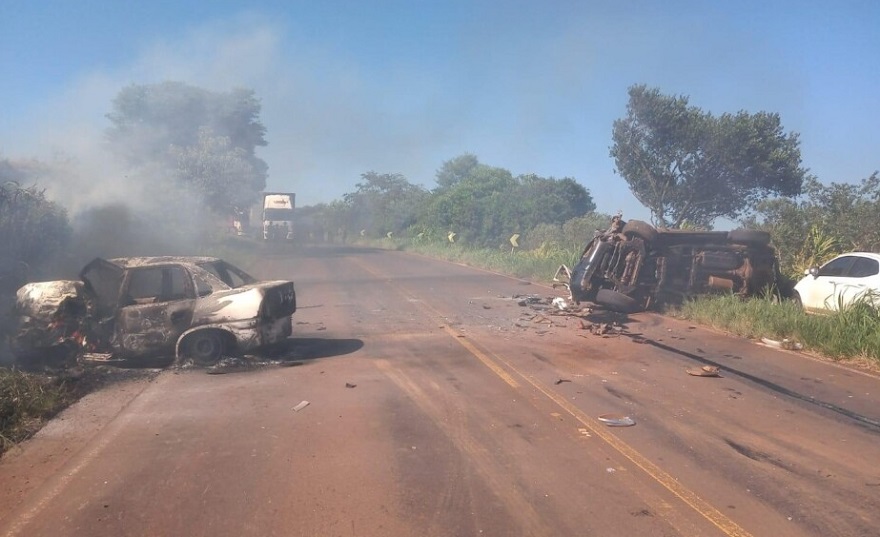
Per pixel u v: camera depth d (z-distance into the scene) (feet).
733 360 35.53
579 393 28.86
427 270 95.76
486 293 66.49
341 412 26.27
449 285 74.43
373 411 26.35
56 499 18.34
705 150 98.89
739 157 96.07
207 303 34.40
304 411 26.50
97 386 30.71
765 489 18.54
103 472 20.26
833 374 32.37
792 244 68.90
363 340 41.68
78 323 33.63
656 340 41.37
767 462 20.65
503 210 128.67
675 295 52.54
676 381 30.99
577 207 134.10
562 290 68.49
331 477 19.66
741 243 52.95
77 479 19.72
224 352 34.65
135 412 26.55
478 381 31.12
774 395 28.53
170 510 17.57
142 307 33.96
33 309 33.09
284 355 37.32
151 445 22.67
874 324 36.35
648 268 51.96
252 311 34.55
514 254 100.22
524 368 33.78
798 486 18.78
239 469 20.40
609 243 51.29
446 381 31.17
